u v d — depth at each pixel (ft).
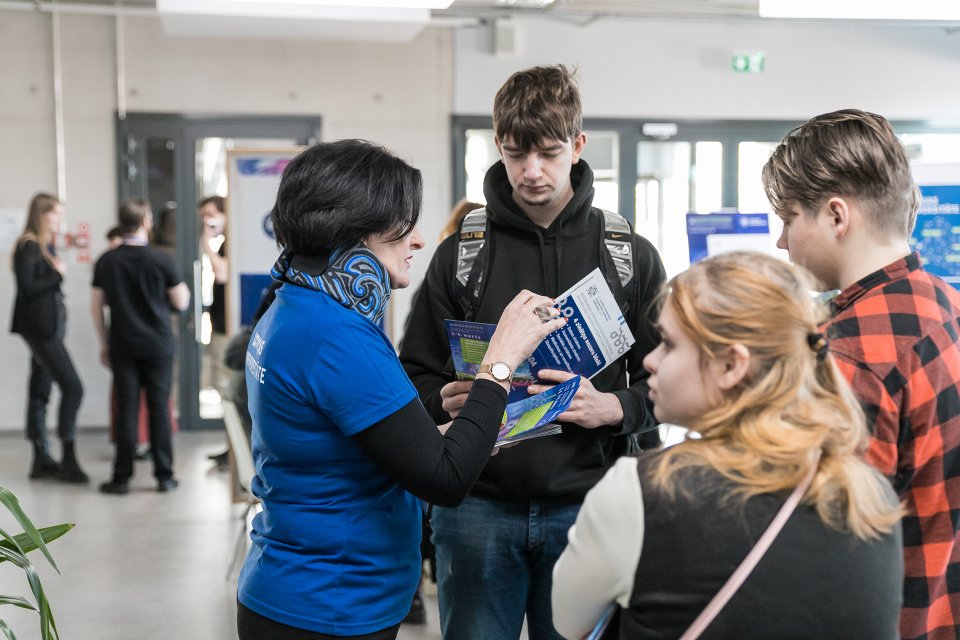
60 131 24.97
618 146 27.45
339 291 4.99
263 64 25.81
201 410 26.30
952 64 28.40
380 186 5.07
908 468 4.68
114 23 25.00
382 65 26.32
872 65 28.17
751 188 28.09
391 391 4.89
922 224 8.18
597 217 6.75
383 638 5.19
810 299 3.67
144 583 14.38
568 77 6.39
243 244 20.22
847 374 4.58
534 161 6.27
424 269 26.73
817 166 4.81
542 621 6.56
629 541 3.54
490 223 6.79
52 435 25.49
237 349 13.44
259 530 5.40
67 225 25.17
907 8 13.78
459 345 5.99
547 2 22.97
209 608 13.39
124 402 19.47
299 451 5.03
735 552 3.42
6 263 24.88
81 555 15.66
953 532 4.79
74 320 25.30
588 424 6.13
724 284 3.62
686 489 3.49
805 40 27.84
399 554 5.25
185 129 25.57
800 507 3.46
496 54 26.66
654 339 6.52
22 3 22.68
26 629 12.61
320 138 26.22
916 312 4.65
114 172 25.35
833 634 3.39
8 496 5.92
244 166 20.11
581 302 5.97
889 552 3.54
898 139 4.81
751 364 3.54
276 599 5.10
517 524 6.37
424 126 26.66
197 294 25.95
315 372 4.89
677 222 27.96
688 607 3.44
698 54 27.48
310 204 5.00
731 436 3.56
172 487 19.89
